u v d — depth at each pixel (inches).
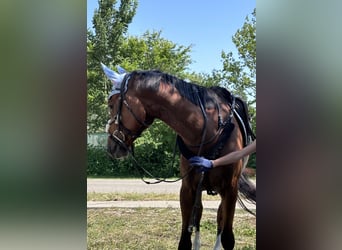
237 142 110.6
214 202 255.8
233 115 114.5
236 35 504.4
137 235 167.2
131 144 109.0
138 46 531.5
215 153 105.9
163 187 333.1
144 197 271.6
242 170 123.0
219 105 110.9
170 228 180.2
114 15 532.1
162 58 534.0
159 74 106.3
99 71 492.7
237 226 184.5
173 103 103.8
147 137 418.0
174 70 527.5
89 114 463.2
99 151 434.0
